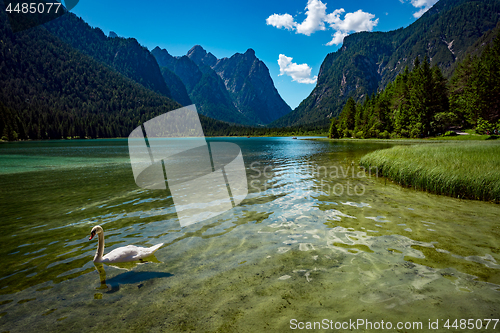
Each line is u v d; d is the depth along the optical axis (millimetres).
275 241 5863
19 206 8977
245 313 3438
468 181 10086
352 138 93688
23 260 5020
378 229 6594
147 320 3316
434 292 3814
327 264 4762
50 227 6867
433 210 8344
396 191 11250
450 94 75875
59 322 3287
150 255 5223
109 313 3467
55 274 4500
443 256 5020
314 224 7004
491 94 58375
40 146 60250
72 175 16359
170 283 4207
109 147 55188
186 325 3215
